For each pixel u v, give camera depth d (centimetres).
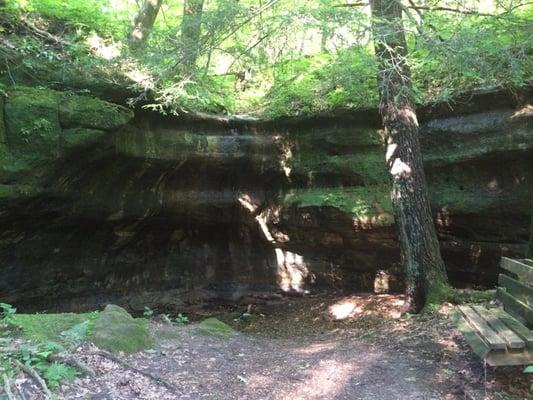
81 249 1048
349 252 1169
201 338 646
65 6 1029
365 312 961
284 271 1283
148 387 432
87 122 826
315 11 584
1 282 904
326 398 449
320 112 1148
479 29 623
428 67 949
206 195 1222
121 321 564
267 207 1258
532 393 439
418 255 795
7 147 766
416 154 815
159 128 1064
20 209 816
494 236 965
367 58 663
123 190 1041
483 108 963
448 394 450
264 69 890
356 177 1130
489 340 429
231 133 1191
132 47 1006
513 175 935
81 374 422
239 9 666
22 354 428
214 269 1305
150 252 1213
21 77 828
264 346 659
